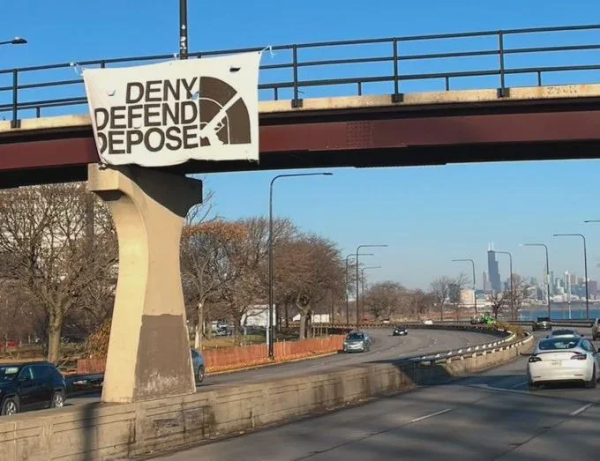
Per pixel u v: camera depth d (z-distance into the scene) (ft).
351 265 305.53
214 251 203.21
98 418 37.63
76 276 133.90
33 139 53.57
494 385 83.35
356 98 48.42
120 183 46.21
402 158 53.72
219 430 47.47
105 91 47.34
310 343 200.34
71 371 130.00
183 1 48.39
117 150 46.96
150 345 46.73
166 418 42.78
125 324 46.24
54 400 70.44
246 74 46.52
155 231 48.29
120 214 47.47
